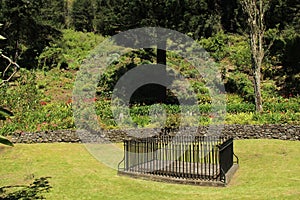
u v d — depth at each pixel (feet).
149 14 53.42
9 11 66.54
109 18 57.62
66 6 128.06
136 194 24.22
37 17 72.28
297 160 32.24
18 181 28.07
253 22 49.29
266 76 64.59
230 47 75.20
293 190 23.39
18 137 42.42
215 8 81.76
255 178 27.17
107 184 26.81
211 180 25.84
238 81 62.03
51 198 23.88
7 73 62.85
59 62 72.43
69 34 94.79
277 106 47.34
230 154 29.50
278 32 75.05
